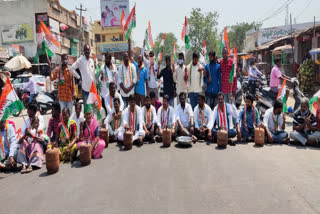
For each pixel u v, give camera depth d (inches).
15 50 877.8
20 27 986.7
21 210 125.8
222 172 163.6
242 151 208.7
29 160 182.7
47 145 194.5
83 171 175.3
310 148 213.0
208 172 164.4
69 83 262.1
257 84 430.6
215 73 291.1
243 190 137.9
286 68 818.8
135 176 161.9
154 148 226.2
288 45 746.2
